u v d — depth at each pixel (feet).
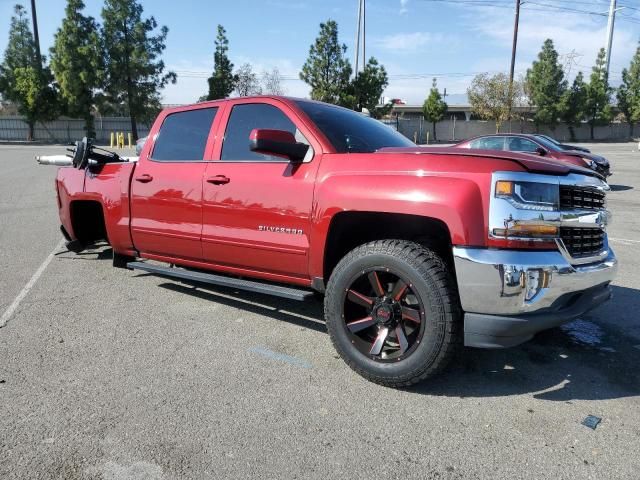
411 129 165.78
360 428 9.34
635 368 11.81
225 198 13.28
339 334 11.19
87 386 10.72
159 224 15.10
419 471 8.17
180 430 9.18
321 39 117.70
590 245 10.98
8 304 15.84
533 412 9.91
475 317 9.71
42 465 8.19
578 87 171.12
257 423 9.45
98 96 145.38
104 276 19.02
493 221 9.51
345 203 10.93
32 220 30.14
